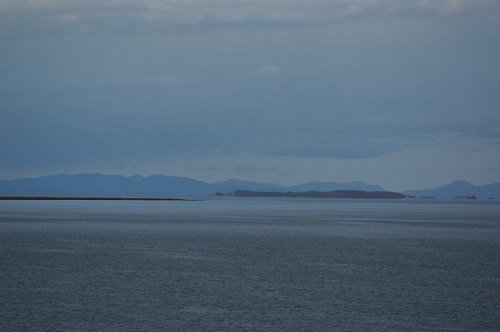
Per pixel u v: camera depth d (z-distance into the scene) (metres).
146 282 89.12
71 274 95.81
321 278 94.69
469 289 86.25
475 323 66.69
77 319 66.38
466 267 108.81
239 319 67.25
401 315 69.88
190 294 80.31
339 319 67.75
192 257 120.19
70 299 76.38
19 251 127.56
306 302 76.12
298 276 96.50
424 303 76.31
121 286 85.69
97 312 69.50
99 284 87.12
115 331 61.97
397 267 108.19
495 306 74.81
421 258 122.31
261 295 80.19
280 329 63.56
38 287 84.38
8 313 68.75
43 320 65.81
